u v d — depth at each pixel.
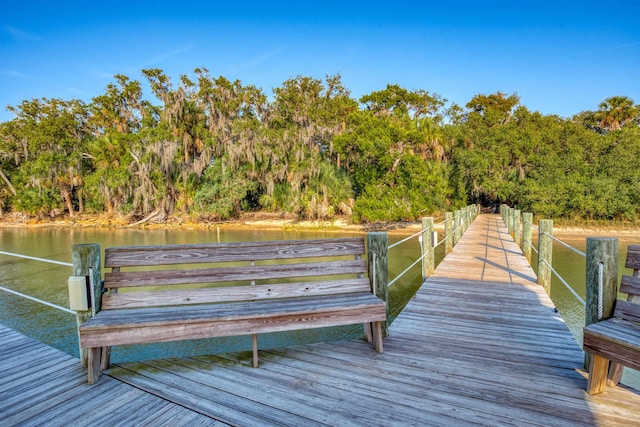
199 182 30.61
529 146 27.08
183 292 3.06
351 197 25.91
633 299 2.68
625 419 2.26
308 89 31.38
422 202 23.39
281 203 28.25
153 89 30.73
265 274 3.25
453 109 35.47
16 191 35.22
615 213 23.97
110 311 2.92
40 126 33.16
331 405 2.43
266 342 6.55
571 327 7.67
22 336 3.74
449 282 6.11
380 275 3.48
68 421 2.28
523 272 6.90
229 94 31.05
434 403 2.45
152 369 2.94
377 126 23.23
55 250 18.45
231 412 2.35
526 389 2.62
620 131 28.69
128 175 30.11
